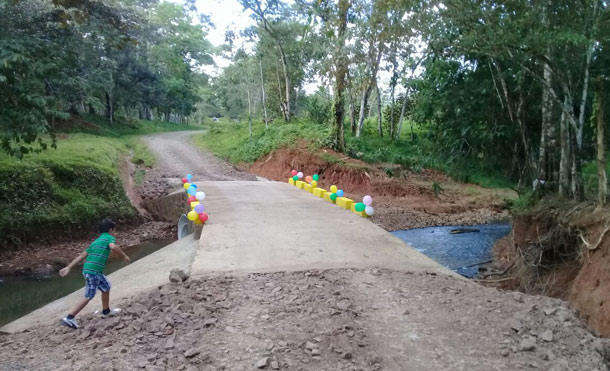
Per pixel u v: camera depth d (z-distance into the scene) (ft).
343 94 87.56
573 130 33.30
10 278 36.81
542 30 27.48
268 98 138.82
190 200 41.81
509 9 29.30
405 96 111.96
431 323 17.04
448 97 47.03
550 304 18.98
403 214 63.77
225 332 15.89
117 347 15.20
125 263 41.50
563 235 30.99
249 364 13.61
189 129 202.18
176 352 14.53
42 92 38.45
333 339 15.37
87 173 56.65
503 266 39.65
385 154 89.71
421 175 81.35
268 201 47.09
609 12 26.43
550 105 35.53
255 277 22.45
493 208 68.74
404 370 13.57
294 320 16.97
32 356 14.97
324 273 23.38
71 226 48.52
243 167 97.71
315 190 53.21
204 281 21.74
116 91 146.82
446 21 31.01
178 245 33.40
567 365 13.84
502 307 18.65
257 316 17.38
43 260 41.04
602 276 24.54
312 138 91.50
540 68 35.40
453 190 75.92
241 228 33.60
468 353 14.65
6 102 35.63
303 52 122.62
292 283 21.48
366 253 27.84
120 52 128.88
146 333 16.16
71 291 33.91
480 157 49.96
